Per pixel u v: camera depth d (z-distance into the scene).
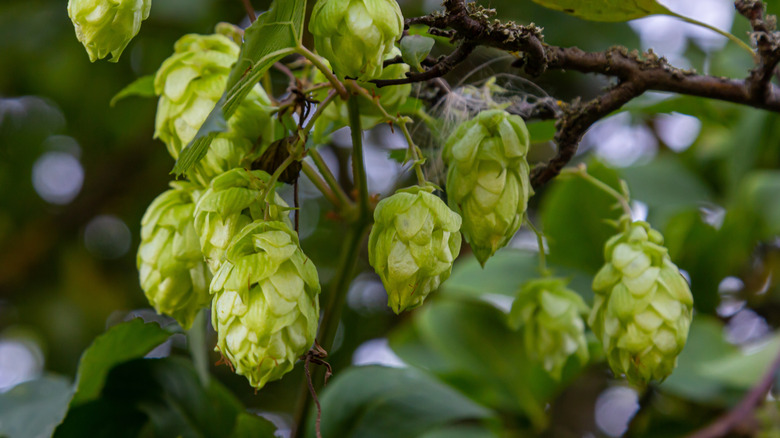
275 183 0.65
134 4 0.63
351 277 0.71
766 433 0.77
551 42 0.97
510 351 0.84
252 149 0.67
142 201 1.30
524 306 0.74
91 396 0.73
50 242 1.29
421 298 0.64
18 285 1.28
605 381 0.97
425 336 0.85
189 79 0.67
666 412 0.86
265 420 0.71
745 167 0.85
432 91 0.71
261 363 0.63
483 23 0.63
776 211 0.82
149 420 0.73
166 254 0.67
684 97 0.75
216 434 0.73
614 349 0.67
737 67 0.89
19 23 1.17
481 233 0.65
